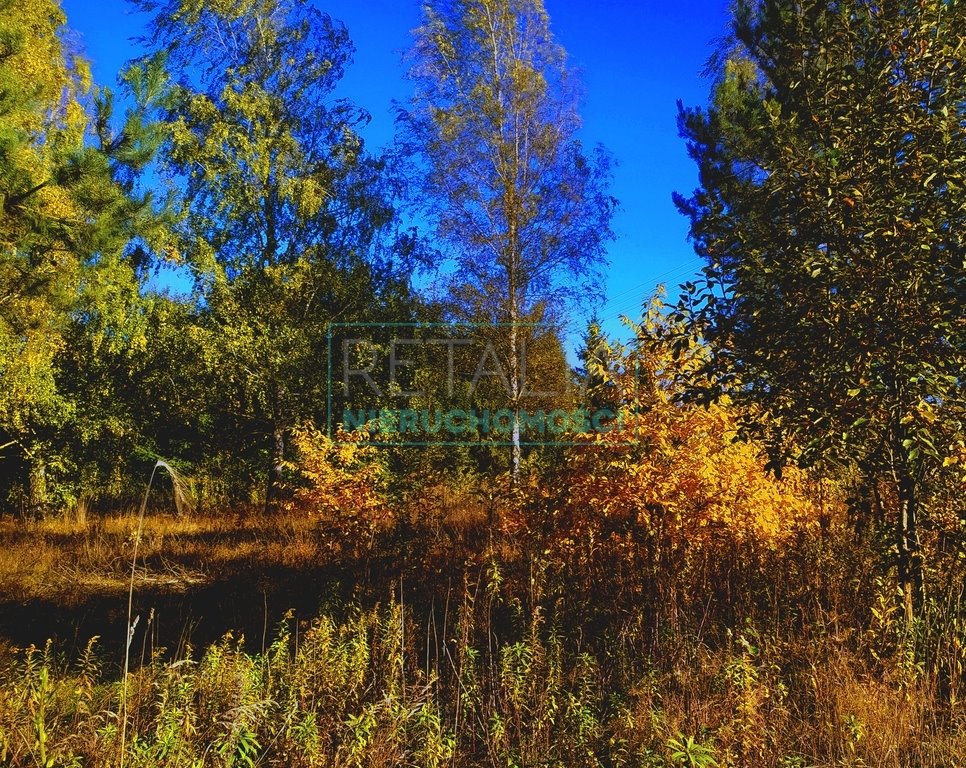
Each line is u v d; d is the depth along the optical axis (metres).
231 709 3.46
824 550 5.68
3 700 3.58
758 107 12.52
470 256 14.63
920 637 4.31
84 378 16.86
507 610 5.84
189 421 18.33
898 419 4.13
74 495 16.30
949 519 4.80
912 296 4.07
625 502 6.04
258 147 16.44
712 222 4.90
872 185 4.23
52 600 7.89
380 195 17.55
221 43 17.50
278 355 15.24
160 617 7.05
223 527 13.25
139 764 3.15
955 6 4.29
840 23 4.62
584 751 3.52
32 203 7.71
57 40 12.29
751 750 3.39
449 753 3.52
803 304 4.31
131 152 8.28
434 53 14.76
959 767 3.34
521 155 14.79
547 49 14.75
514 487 7.04
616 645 4.76
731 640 4.49
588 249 14.58
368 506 8.43
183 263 16.00
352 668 4.17
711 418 5.85
